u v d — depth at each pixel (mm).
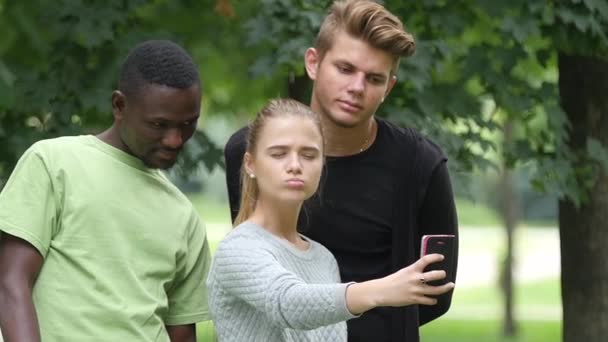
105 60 20609
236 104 32562
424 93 19844
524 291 81875
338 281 10797
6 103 19938
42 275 10727
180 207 11344
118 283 10719
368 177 11969
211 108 34000
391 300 8922
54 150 10898
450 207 12258
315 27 19078
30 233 10586
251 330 9930
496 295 75000
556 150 19891
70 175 10812
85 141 11055
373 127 12047
